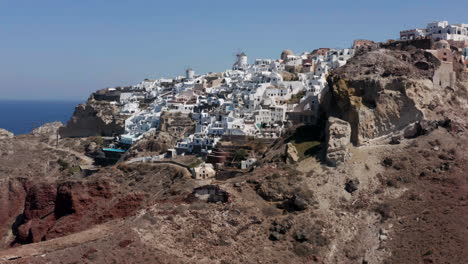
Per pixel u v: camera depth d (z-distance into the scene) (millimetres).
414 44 160375
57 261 86812
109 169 165500
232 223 105062
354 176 117625
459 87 148250
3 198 184875
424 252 88938
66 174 192750
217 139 168875
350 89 137750
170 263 89250
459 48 183750
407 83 132625
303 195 112688
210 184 125188
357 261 93625
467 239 88438
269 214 109688
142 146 190250
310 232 101375
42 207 147500
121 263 87688
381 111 131500
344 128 126875
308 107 171250
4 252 92875
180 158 166750
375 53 151125
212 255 93438
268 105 188625
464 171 111938
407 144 125438
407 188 110688
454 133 126062
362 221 103625
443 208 99938
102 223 125812
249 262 92250
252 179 122562
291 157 130750
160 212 108750
